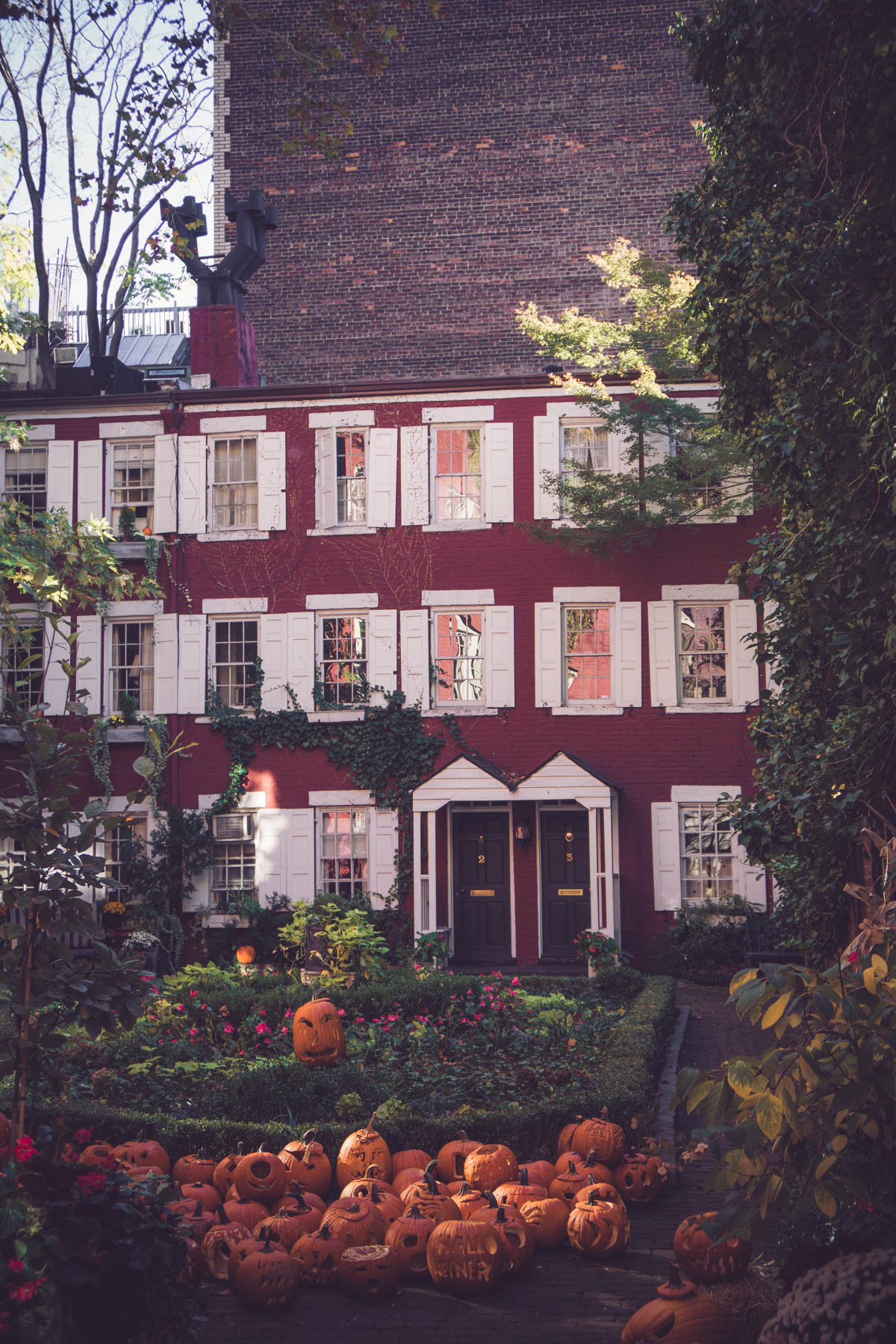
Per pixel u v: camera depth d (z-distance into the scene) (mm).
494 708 21812
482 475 22297
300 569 22375
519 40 29016
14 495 23094
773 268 9406
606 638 22031
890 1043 4859
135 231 27312
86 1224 5441
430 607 22109
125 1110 10016
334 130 29250
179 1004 14195
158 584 22219
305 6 29297
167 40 12312
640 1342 6180
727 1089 5109
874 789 8898
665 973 20688
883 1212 5613
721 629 21859
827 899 10930
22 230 21000
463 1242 7406
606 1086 10594
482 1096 11180
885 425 7344
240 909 21531
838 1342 4484
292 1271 7289
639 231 28266
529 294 28484
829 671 10453
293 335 29000
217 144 29484
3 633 9883
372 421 22438
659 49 28609
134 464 23047
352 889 21859
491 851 22156
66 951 6203
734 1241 6832
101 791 22062
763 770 11547
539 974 20438
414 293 28797
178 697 22281
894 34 8148
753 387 11484
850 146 9773
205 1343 6766
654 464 21234
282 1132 9336
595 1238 7969
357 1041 13156
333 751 21969
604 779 20875
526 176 28750
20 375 25375
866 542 8148
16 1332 4797
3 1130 8289
